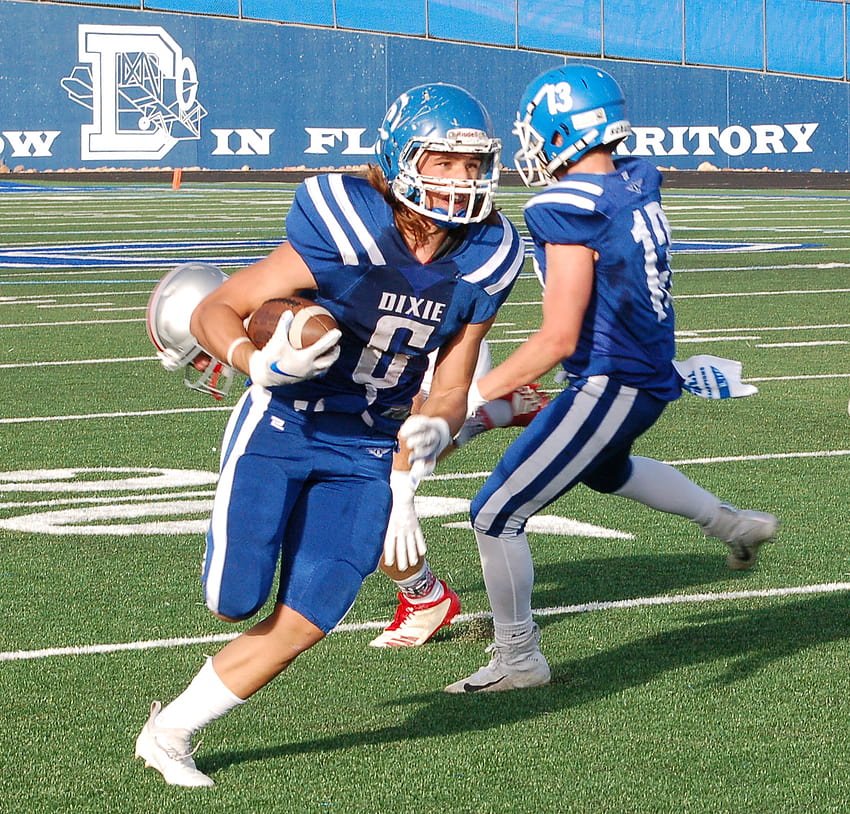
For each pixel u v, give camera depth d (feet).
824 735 45.42
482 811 39.93
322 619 39.99
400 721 47.11
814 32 450.30
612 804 40.34
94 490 79.00
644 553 67.21
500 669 49.98
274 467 40.22
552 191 46.37
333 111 435.94
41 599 59.93
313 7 430.20
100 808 40.09
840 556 65.92
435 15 436.76
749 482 80.23
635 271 46.47
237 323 37.83
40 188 385.70
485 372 50.55
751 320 147.02
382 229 38.52
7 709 47.78
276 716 47.57
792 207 330.54
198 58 425.28
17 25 409.28
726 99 449.48
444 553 67.41
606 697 49.11
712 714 47.37
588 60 443.73
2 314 153.28
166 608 58.85
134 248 224.74
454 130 37.60
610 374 47.47
